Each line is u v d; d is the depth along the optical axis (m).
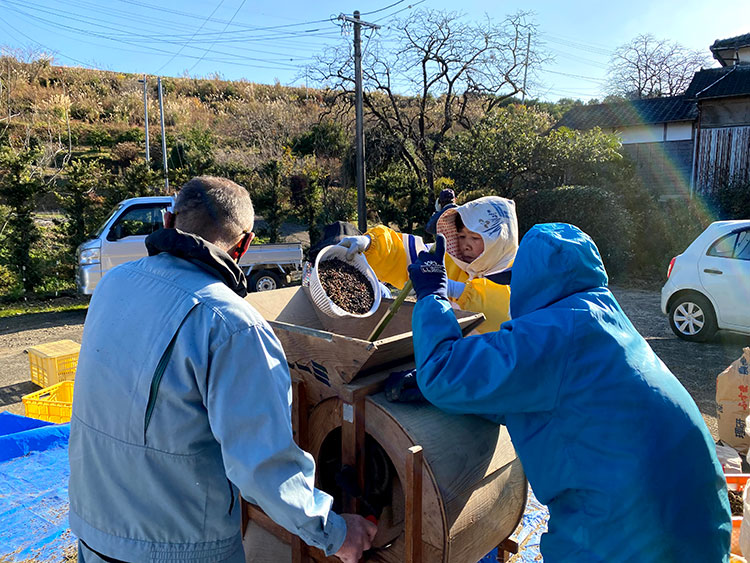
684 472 1.39
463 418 1.82
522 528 2.62
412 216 19.53
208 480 1.45
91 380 1.46
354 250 2.61
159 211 10.54
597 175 16.64
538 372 1.41
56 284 12.70
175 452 1.40
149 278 1.49
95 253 10.05
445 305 1.65
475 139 17.95
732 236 6.91
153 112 33.94
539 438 1.49
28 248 12.48
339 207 21.83
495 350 1.46
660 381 1.46
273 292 2.64
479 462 1.76
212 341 1.38
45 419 4.34
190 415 1.39
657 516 1.35
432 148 20.47
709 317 7.04
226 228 1.61
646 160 21.81
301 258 11.23
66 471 3.43
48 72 36.59
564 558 1.46
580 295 1.54
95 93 35.88
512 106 26.48
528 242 1.61
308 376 1.96
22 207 12.40
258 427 1.36
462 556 1.71
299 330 1.90
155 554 1.43
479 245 2.62
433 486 1.62
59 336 8.60
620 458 1.38
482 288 2.53
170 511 1.42
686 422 1.44
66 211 13.47
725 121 15.95
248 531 2.28
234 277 1.54
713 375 5.89
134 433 1.40
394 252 2.87
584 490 1.43
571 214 14.49
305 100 39.53
